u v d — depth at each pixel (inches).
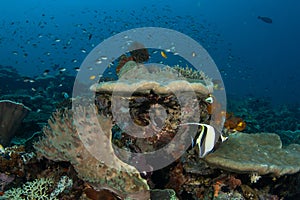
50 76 597.0
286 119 570.3
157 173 122.6
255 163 119.5
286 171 125.9
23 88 571.8
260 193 133.8
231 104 566.6
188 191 126.9
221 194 123.3
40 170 126.7
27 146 175.8
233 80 1595.7
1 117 196.1
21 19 2898.6
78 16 2842.0
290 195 150.9
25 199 111.8
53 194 110.3
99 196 104.2
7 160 129.4
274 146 148.7
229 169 118.0
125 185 97.0
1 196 112.9
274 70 2632.9
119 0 3476.9
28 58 1825.8
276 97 1433.3
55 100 443.5
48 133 123.8
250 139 145.0
